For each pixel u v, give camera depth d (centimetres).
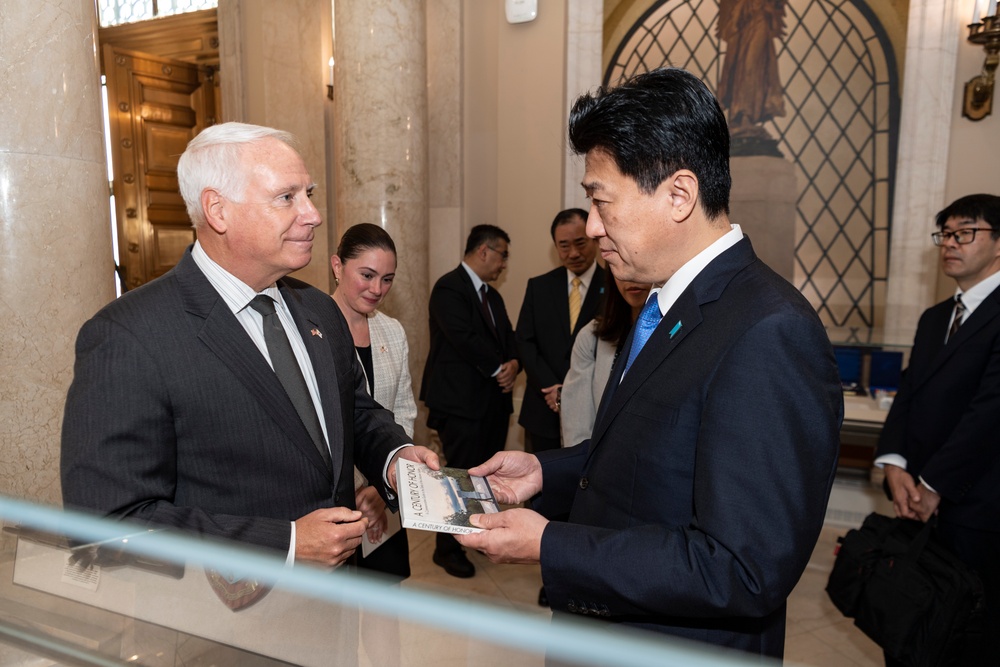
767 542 78
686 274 96
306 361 134
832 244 382
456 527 95
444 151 439
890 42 359
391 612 52
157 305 113
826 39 372
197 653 54
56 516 72
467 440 314
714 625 91
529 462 129
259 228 115
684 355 91
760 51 384
